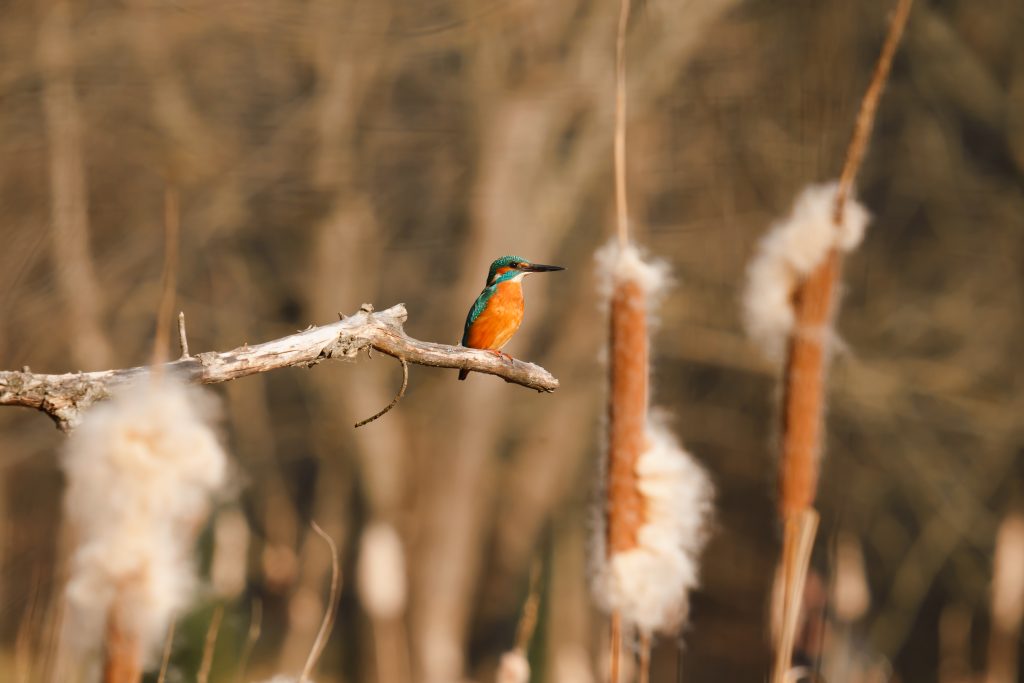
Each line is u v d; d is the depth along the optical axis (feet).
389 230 67.72
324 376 67.82
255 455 62.34
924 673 69.31
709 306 69.56
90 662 8.66
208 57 58.39
